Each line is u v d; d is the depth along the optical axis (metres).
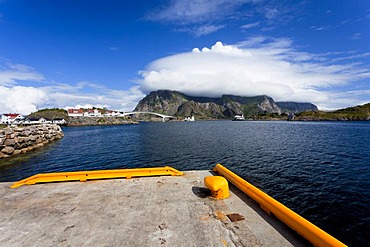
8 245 2.90
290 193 13.65
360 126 102.38
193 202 4.33
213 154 28.81
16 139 28.95
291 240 2.98
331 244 2.49
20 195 4.76
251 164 22.34
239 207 4.09
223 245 2.88
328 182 15.88
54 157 27.22
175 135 61.06
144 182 5.63
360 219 10.29
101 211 3.93
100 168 21.77
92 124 170.25
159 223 3.48
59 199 4.52
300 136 53.09
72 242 2.96
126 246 2.86
